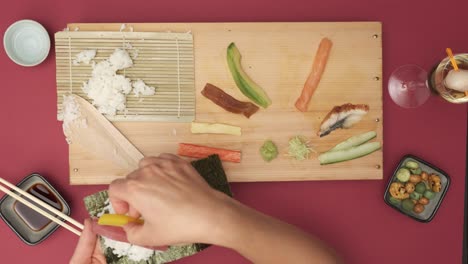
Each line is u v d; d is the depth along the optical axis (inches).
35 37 55.6
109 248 53.2
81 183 55.4
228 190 54.4
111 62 54.7
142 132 56.0
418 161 57.2
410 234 59.3
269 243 38.5
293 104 57.1
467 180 59.7
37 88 56.8
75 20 56.9
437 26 59.6
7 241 56.3
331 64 57.5
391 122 59.2
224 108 56.5
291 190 58.4
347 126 57.5
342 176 57.4
